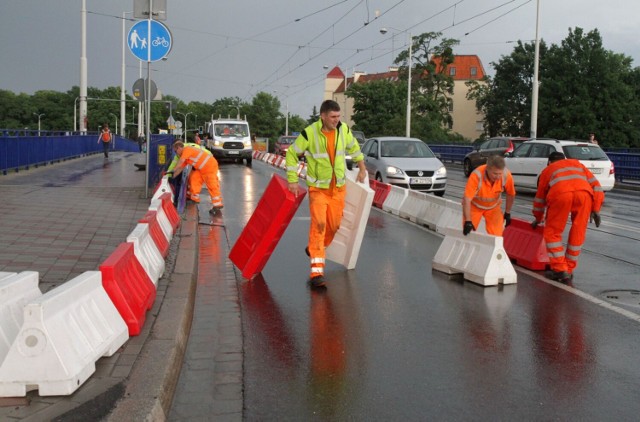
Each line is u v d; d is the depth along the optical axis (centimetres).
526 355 509
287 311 626
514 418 396
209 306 642
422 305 653
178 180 1273
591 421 393
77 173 2031
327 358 498
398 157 1764
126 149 4738
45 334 373
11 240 838
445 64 7481
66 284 420
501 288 728
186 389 436
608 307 650
